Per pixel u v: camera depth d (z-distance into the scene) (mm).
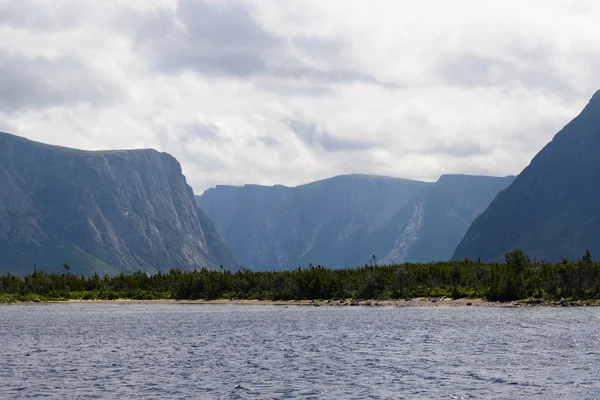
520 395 100250
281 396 103062
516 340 170875
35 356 156000
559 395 99938
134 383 116125
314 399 100250
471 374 118562
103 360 147625
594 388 104500
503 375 116812
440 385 108812
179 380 118812
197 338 197250
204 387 111500
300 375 122125
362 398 100125
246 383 114688
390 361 137500
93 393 107188
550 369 122688
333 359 143250
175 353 160000
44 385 114625
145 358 150875
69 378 121938
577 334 182000
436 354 147000
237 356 152250
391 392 104000
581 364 128125
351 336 192750
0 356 156125
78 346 178125
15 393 107688
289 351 159875
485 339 174875
